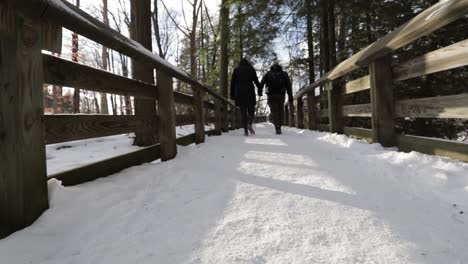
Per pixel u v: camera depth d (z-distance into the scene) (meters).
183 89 16.27
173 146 2.92
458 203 1.42
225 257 1.00
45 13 1.17
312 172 2.17
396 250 1.02
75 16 1.29
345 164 2.42
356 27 7.61
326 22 7.06
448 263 0.93
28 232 1.13
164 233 1.19
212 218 1.33
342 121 4.77
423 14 2.15
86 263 0.97
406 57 5.64
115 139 6.66
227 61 12.16
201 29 18.19
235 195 1.65
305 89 7.16
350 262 0.95
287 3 7.22
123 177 1.99
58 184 1.46
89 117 1.74
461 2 1.59
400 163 2.21
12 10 1.12
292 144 3.91
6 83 1.13
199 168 2.36
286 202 1.53
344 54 8.07
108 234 1.18
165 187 1.82
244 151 3.29
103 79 1.83
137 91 2.37
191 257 1.00
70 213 1.32
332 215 1.34
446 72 5.13
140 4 5.46
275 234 1.16
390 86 3.00
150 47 5.53
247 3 7.36
